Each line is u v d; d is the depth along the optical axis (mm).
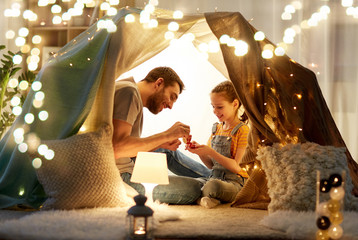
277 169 2441
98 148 2383
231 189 2766
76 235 1755
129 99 2598
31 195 2473
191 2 3840
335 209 1779
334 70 3697
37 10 4160
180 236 1844
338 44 3693
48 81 2619
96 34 2756
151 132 3787
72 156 2318
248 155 2748
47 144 2330
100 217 2043
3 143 2730
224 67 2975
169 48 3783
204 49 2633
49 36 4176
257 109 2602
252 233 1898
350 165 2748
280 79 2723
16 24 4121
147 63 3805
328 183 1803
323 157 2426
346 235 1843
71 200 2266
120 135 2549
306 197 2316
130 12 2748
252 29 2758
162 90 2770
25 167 2486
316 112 2748
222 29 2658
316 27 3688
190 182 2713
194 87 3754
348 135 3674
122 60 2656
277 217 2088
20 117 2650
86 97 2506
